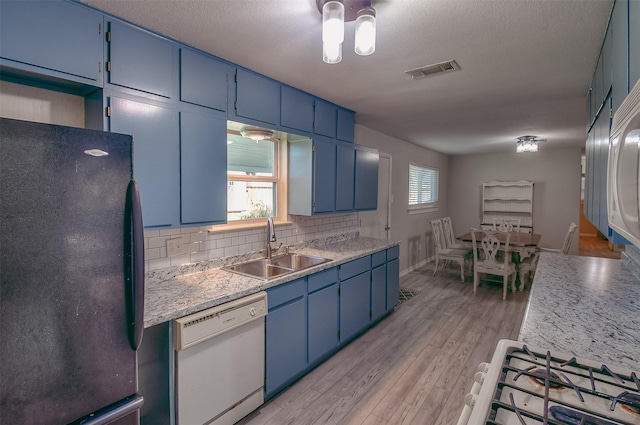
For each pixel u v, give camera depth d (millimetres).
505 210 6762
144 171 1756
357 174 3520
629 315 1455
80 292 1102
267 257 2762
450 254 5375
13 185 969
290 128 2645
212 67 2062
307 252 3098
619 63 1196
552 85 2557
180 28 1747
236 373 1936
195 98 1976
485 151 6680
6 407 973
